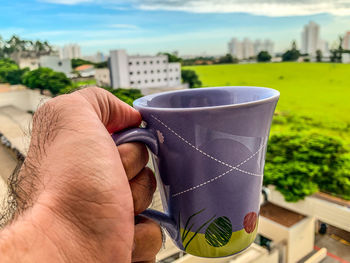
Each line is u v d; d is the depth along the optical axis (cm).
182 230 18
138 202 17
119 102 18
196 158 16
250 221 17
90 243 12
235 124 15
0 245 10
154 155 17
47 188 12
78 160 13
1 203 13
